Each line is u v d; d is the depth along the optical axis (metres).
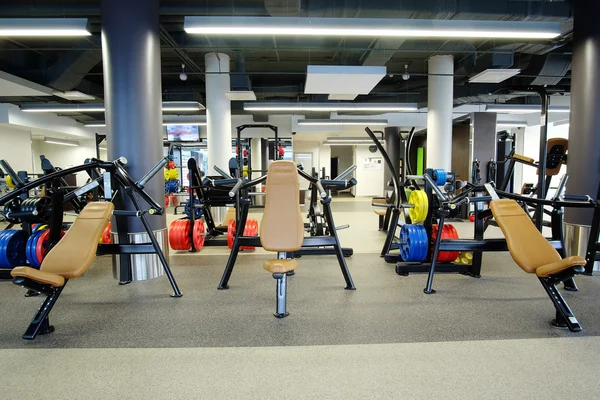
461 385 1.81
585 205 3.25
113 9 3.47
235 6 4.79
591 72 3.76
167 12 4.79
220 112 7.31
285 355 2.12
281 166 2.89
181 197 11.30
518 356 2.09
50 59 7.14
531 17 4.86
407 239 3.60
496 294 3.13
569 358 2.06
